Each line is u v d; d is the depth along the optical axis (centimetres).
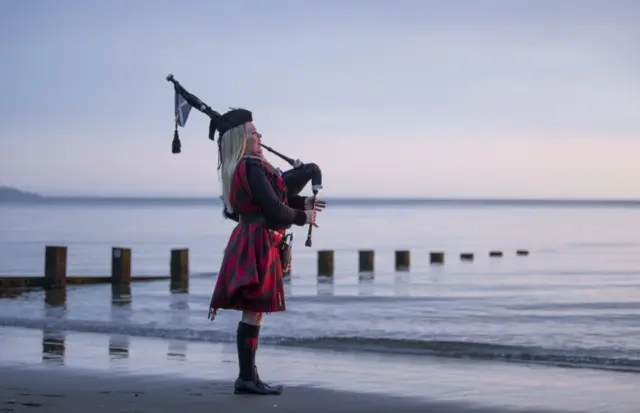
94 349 841
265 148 580
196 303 1505
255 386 580
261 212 555
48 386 610
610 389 622
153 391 590
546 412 534
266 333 1049
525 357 809
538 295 1803
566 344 955
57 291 1725
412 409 536
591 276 2523
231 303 551
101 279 1914
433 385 635
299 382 646
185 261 1984
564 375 693
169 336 968
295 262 3312
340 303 1570
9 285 1747
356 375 684
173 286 1894
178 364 733
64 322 1125
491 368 732
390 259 3509
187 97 570
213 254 3816
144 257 3641
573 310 1423
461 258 3300
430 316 1301
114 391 589
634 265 3072
